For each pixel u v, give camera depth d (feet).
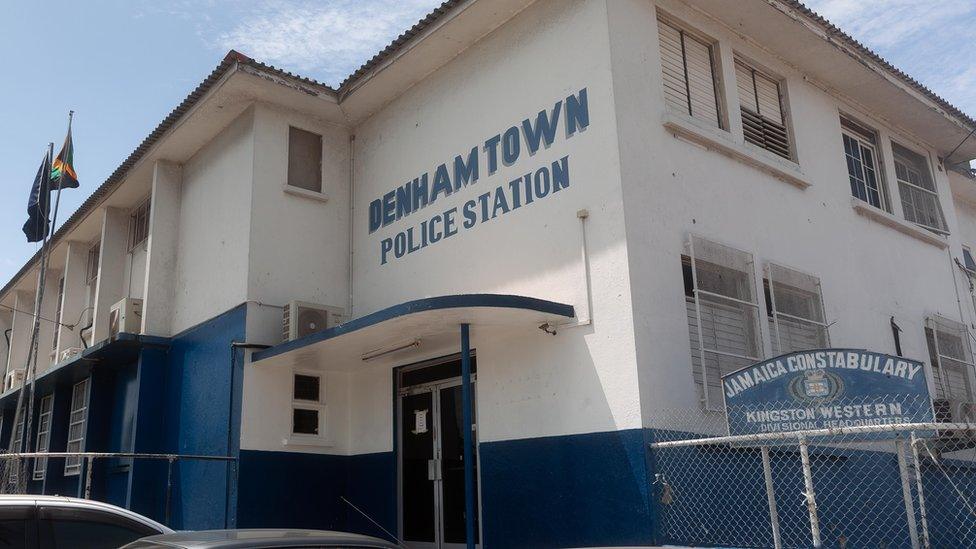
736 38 36.27
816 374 23.09
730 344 30.04
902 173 45.29
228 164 40.91
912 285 41.81
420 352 34.22
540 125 31.83
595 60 30.19
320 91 39.75
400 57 36.63
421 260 36.17
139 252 49.78
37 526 19.42
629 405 26.37
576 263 29.17
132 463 39.93
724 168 32.91
